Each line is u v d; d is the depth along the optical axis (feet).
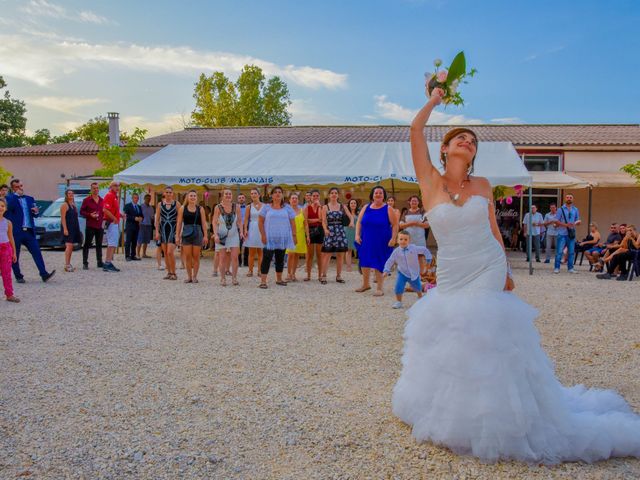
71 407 12.18
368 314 23.79
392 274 39.65
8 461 9.55
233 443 10.37
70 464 9.46
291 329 20.57
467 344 9.68
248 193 70.95
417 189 66.59
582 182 58.95
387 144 56.18
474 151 10.51
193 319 22.11
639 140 72.69
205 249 62.59
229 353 16.96
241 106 154.10
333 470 9.29
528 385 9.59
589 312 25.25
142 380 14.16
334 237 33.78
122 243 58.49
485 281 10.14
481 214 10.07
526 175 43.01
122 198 61.52
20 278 31.96
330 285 33.47
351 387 13.76
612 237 42.45
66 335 18.99
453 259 10.30
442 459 9.64
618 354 17.53
